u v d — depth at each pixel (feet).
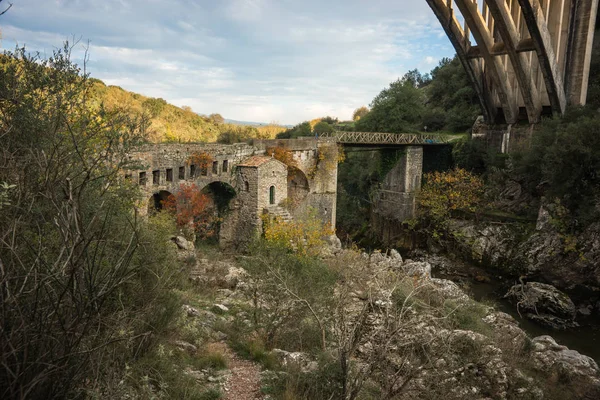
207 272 54.70
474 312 45.57
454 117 149.79
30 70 21.26
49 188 13.05
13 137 17.17
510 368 33.42
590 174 71.92
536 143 85.81
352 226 139.33
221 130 184.85
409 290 41.63
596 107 101.91
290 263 37.55
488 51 103.09
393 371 25.39
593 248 72.64
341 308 29.66
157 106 169.17
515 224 90.99
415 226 112.06
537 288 68.13
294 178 97.45
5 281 10.47
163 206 68.95
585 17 96.27
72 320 12.46
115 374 15.79
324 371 22.52
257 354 28.12
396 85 139.54
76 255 12.80
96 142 22.80
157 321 23.06
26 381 11.05
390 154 120.06
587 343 55.62
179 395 19.79
